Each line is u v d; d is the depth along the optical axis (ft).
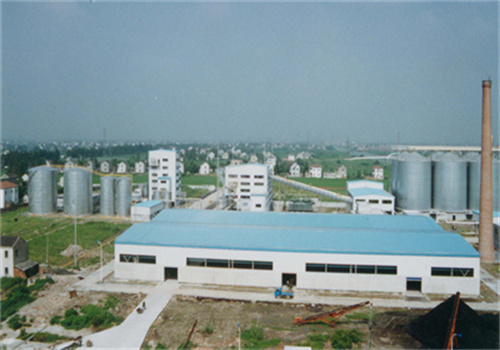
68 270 189.88
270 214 227.81
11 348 119.14
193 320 138.10
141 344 122.31
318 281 166.40
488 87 204.74
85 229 273.95
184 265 173.06
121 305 150.30
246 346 120.88
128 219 311.88
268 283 168.76
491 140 205.36
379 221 214.28
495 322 135.33
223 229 189.16
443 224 295.69
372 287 164.76
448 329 120.67
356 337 124.57
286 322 136.98
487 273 189.78
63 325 134.21
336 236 179.32
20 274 176.24
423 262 163.22
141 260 176.45
